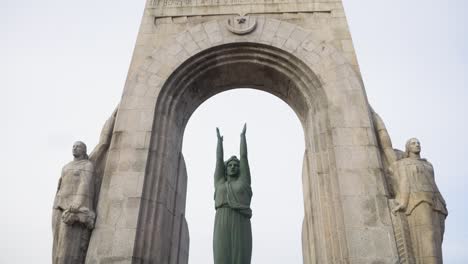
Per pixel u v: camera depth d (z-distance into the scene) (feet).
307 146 41.83
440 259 28.73
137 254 30.66
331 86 38.42
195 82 42.80
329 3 44.86
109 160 34.83
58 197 32.32
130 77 39.88
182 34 42.52
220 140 38.11
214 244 32.30
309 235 38.93
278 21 43.06
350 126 35.76
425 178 32.04
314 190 37.91
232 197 33.42
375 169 33.27
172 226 37.88
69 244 30.01
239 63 42.57
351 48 41.45
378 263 29.09
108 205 32.42
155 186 34.76
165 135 38.06
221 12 44.62
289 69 41.65
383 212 31.24
